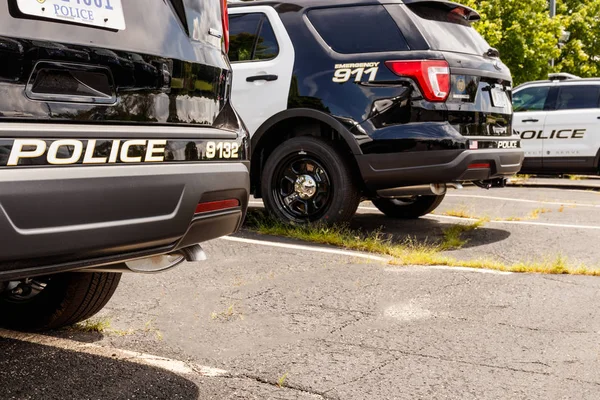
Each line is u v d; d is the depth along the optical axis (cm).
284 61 651
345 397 288
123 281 465
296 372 314
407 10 623
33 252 227
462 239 647
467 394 292
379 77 611
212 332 368
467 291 452
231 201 303
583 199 996
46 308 352
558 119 1316
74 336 357
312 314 400
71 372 307
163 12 289
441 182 601
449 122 601
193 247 296
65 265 239
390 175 607
